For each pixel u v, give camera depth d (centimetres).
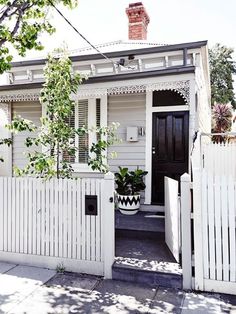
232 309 296
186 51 698
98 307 301
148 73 546
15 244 428
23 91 661
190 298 321
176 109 651
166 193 454
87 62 807
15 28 414
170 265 374
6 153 796
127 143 688
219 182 339
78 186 396
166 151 660
